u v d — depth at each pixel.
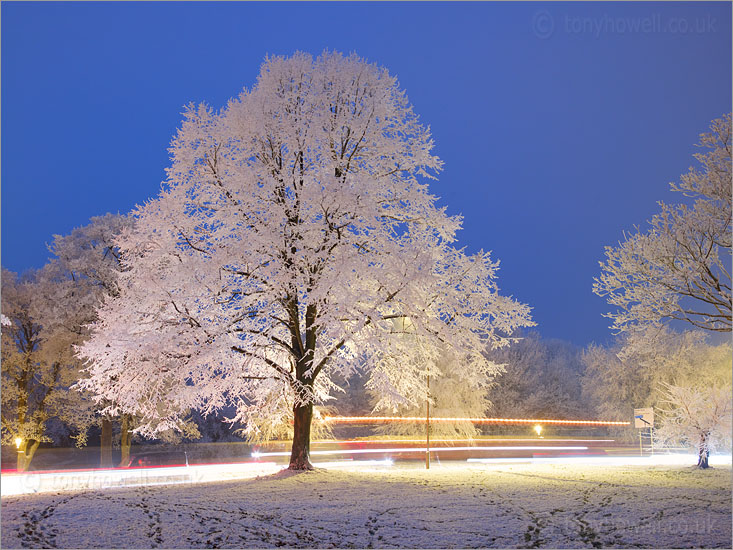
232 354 19.34
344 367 19.56
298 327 20.83
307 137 20.42
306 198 19.12
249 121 20.42
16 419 35.25
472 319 20.97
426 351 21.67
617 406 42.19
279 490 16.58
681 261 22.62
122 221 34.25
